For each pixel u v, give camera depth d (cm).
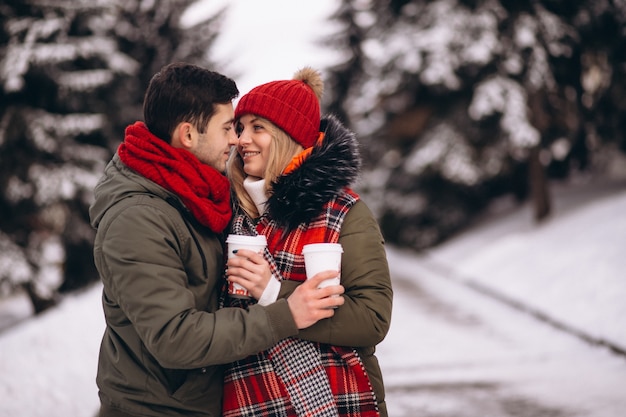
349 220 202
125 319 189
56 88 1492
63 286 1636
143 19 2169
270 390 196
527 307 1009
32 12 1478
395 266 1845
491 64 1680
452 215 2088
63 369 583
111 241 180
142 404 188
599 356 711
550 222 1588
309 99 211
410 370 695
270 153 208
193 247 189
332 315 191
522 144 1578
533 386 604
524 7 1622
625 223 1160
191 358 176
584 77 1714
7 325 1616
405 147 2080
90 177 1482
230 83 199
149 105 195
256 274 189
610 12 1617
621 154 1967
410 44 1711
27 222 1487
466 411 537
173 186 187
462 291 1298
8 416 460
